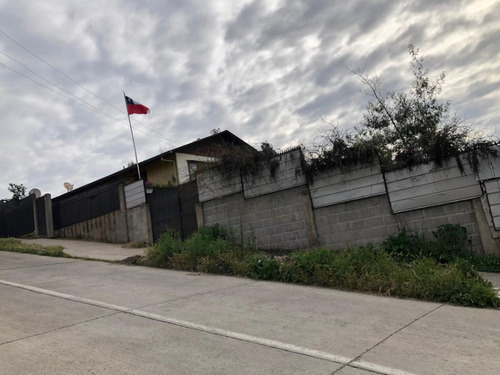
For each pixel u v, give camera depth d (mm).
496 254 8492
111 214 16656
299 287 7590
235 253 9695
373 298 6660
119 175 22125
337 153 10445
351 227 10297
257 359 4043
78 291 7207
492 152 8617
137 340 4586
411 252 8875
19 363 3896
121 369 3768
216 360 4008
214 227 12500
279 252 11211
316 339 4637
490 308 5969
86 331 4914
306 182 10992
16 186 31125
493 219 8547
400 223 9656
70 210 18844
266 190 11727
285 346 4402
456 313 5691
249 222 12062
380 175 9938
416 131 13125
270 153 11719
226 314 5680
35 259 11641
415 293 6641
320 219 10781
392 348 4328
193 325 5156
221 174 12688
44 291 7195
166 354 4160
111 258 11828
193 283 7980
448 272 6809
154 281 8195
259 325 5168
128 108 20625
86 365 3854
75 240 17938
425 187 9359
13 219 22047
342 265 7754
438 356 4090
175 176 21141
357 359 4035
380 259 7824
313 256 8336
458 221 8977
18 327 5062
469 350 4242
